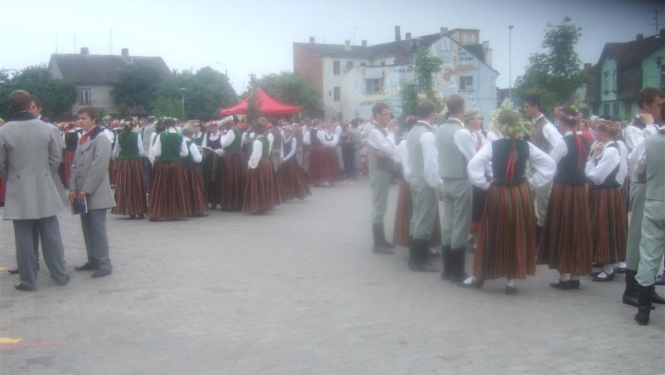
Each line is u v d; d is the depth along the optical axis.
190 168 11.09
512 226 6.01
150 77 62.06
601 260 6.57
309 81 55.41
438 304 5.80
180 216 10.88
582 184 6.20
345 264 7.40
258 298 5.97
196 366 4.36
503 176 6.02
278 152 13.38
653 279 5.20
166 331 5.06
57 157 6.50
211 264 7.39
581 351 4.62
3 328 5.16
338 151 18.08
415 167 6.96
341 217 11.18
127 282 6.59
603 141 6.77
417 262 7.08
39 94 53.31
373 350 4.64
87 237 7.14
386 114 7.87
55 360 4.47
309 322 5.28
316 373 4.23
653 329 5.11
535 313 5.54
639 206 5.64
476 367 4.32
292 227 10.08
